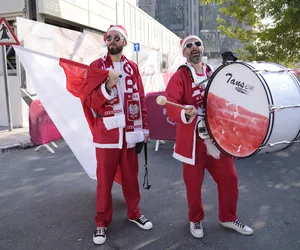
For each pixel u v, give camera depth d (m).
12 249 2.89
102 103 2.80
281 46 9.66
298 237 3.05
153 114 6.20
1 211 3.67
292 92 2.38
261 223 3.32
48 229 3.25
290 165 5.24
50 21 9.95
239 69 2.48
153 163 5.46
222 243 2.95
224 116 2.60
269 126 2.24
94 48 10.02
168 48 26.88
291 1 8.42
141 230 3.19
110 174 3.04
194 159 2.87
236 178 3.06
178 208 3.68
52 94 3.65
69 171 5.07
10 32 6.84
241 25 11.87
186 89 2.90
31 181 4.64
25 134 7.50
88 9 11.09
